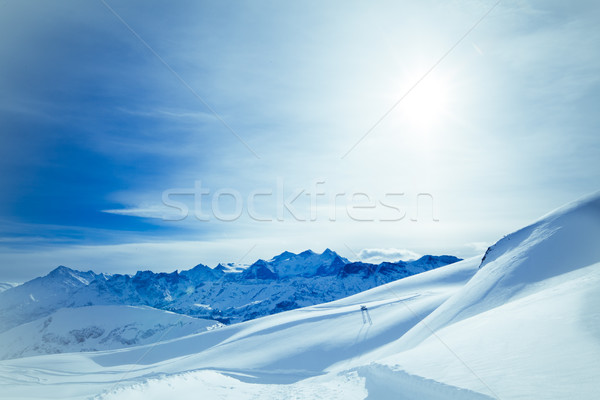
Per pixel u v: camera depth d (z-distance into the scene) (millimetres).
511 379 11406
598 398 9180
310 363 73812
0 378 105000
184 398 20250
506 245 52875
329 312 121000
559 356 12445
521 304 23812
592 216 42188
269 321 136875
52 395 72625
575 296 19484
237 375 60031
